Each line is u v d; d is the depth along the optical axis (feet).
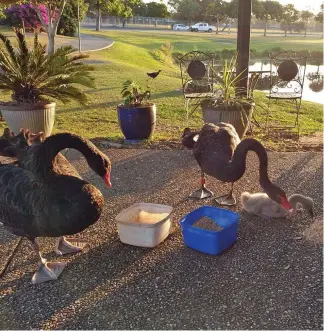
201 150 7.12
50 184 5.06
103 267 5.60
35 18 40.27
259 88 22.72
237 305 4.77
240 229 6.52
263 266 5.50
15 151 6.15
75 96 11.50
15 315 4.74
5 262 5.78
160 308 4.77
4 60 11.09
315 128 13.23
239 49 12.14
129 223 5.94
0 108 10.98
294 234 6.30
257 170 9.00
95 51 35.53
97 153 5.40
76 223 5.04
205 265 5.56
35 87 11.19
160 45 51.11
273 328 4.41
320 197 7.57
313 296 4.88
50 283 5.29
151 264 5.63
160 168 9.27
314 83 26.27
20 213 5.16
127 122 10.96
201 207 6.57
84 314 4.72
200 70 13.70
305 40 64.08
